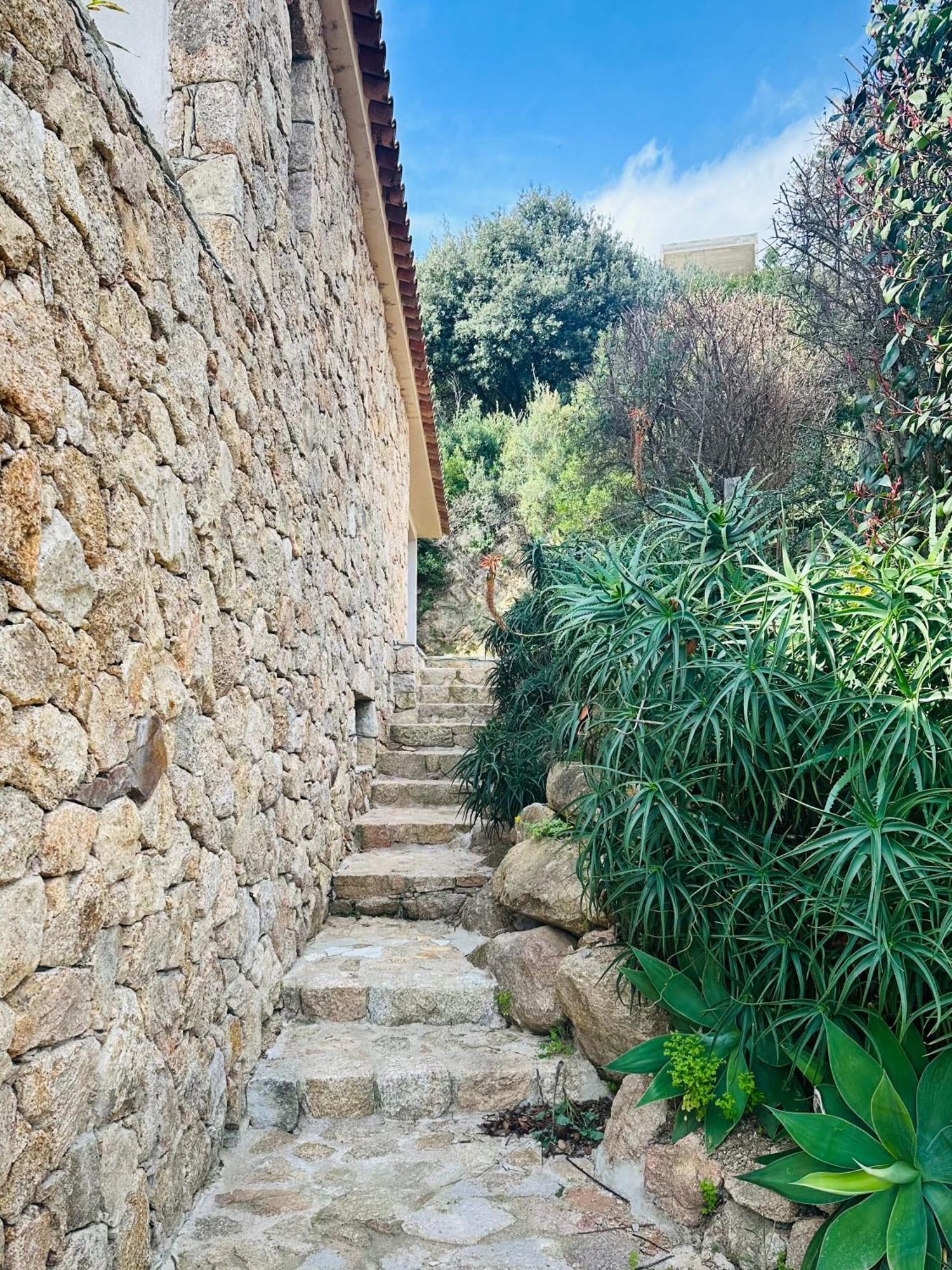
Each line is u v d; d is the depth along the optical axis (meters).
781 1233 2.18
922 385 3.64
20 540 1.54
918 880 2.09
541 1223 2.41
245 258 3.10
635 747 2.71
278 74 3.72
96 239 1.88
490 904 4.11
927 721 2.19
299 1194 2.53
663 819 2.48
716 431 7.12
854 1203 2.10
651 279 17.97
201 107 3.02
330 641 4.62
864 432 4.27
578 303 18.31
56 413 1.67
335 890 4.48
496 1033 3.38
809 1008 2.28
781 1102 2.43
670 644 2.64
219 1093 2.67
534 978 3.35
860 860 2.08
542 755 4.42
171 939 2.25
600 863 2.75
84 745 1.77
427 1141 2.86
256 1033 3.07
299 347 3.97
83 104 1.84
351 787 5.20
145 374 2.14
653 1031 2.77
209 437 2.64
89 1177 1.76
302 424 3.99
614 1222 2.41
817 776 2.50
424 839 5.16
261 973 3.17
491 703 7.11
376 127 5.40
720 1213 2.31
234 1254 2.23
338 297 5.01
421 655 8.95
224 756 2.75
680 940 2.71
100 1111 1.82
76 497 1.75
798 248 5.50
